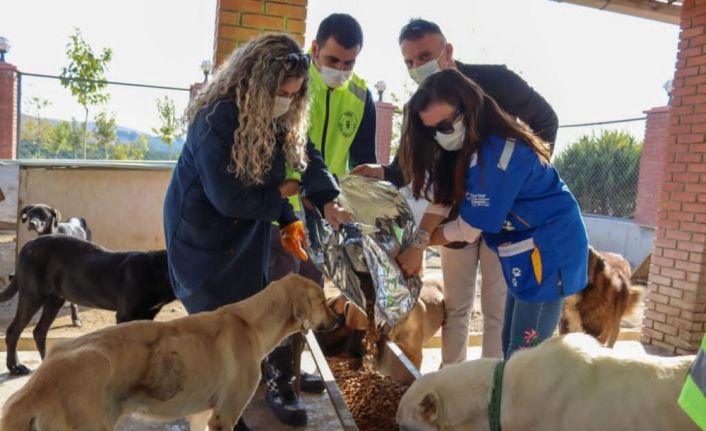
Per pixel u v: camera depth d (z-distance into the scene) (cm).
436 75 261
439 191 292
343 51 341
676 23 711
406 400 227
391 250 289
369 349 368
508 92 361
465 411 220
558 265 270
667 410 186
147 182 742
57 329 541
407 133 284
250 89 243
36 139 1387
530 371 211
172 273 284
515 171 256
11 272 691
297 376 342
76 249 402
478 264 413
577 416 198
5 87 1067
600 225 1170
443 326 426
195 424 282
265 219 262
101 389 198
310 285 278
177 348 228
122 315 386
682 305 588
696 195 576
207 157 247
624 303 531
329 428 326
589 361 204
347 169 396
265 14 526
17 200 675
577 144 1310
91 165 714
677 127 597
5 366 418
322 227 280
